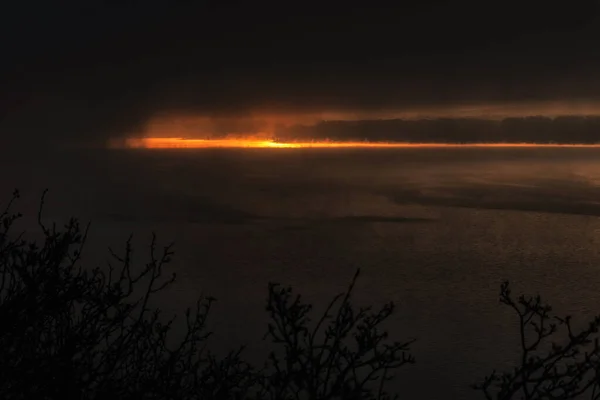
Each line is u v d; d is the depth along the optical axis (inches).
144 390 84.0
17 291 87.7
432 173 2365.9
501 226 910.4
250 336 311.4
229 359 96.3
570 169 2487.7
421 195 1441.9
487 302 422.6
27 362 82.6
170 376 90.0
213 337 305.6
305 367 75.5
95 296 91.7
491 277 526.3
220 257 611.2
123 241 718.5
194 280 474.3
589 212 1069.8
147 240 737.6
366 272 546.3
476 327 351.9
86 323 90.7
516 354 295.9
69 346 87.9
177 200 1300.4
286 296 76.2
